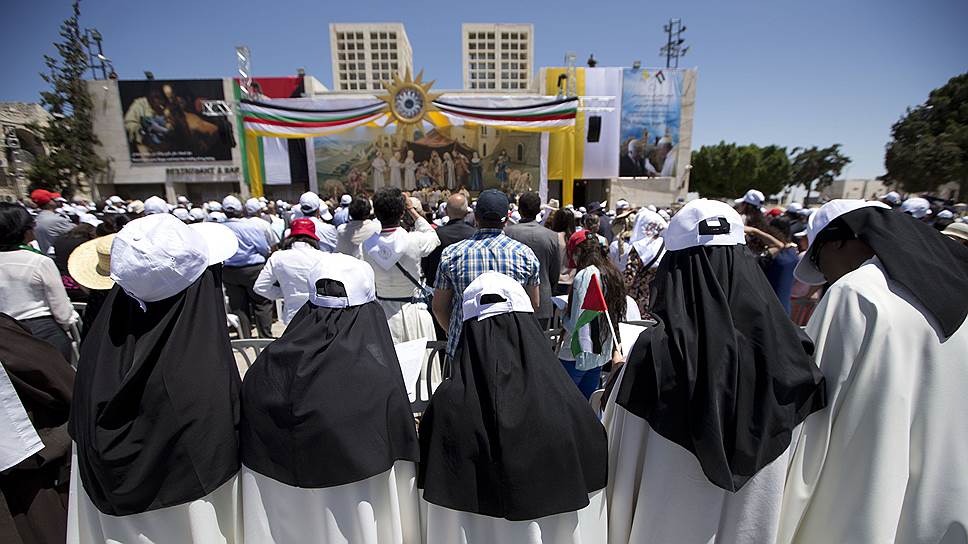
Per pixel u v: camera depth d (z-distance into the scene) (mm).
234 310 4980
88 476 1366
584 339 2506
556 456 1378
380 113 19516
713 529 1414
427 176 25031
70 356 3004
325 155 24594
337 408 1400
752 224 4254
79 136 24500
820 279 1800
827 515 1381
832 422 1362
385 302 3264
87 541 1535
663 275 1571
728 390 1325
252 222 5984
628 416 1553
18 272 2680
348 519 1455
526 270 2363
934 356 1247
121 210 9008
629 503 1581
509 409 1393
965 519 1255
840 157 42438
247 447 1474
